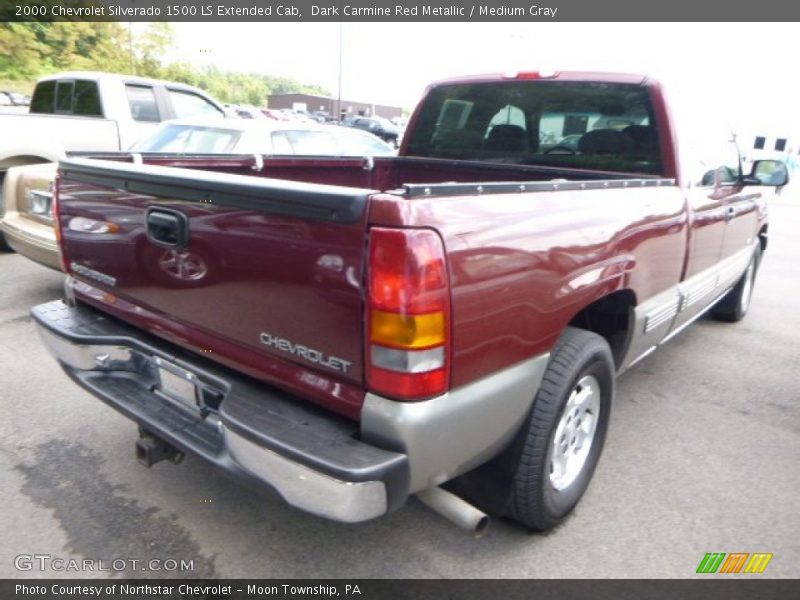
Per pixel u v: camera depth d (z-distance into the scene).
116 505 2.82
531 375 2.26
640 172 3.57
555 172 3.83
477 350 1.98
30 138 6.83
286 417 2.04
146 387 2.66
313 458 1.83
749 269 5.66
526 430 2.37
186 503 2.85
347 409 1.96
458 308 1.88
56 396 3.80
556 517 2.68
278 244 1.97
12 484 2.93
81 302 2.93
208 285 2.23
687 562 2.59
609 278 2.64
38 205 5.10
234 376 2.28
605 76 3.61
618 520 2.85
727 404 4.14
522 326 2.15
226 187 2.04
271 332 2.09
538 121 4.00
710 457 3.44
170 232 2.27
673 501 3.02
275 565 2.50
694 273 3.76
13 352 4.40
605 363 2.70
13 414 3.57
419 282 1.76
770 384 4.50
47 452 3.21
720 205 4.00
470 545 2.65
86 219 2.69
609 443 3.55
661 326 3.38
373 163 4.46
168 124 6.73
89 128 7.49
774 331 5.76
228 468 2.13
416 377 1.82
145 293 2.51
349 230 1.81
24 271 6.39
